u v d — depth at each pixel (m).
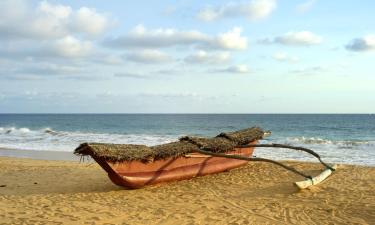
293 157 18.61
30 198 8.80
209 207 7.91
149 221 6.86
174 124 67.69
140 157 9.41
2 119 108.00
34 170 13.66
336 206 7.84
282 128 51.62
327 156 19.25
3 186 10.57
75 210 7.64
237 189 9.77
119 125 65.44
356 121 73.81
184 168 10.93
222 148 11.83
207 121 81.62
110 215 7.26
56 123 76.75
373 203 8.01
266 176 11.59
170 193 9.34
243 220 6.93
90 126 62.97
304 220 6.93
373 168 13.14
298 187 9.17
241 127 56.66
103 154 8.63
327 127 52.91
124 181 9.32
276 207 7.87
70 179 11.70
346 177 11.23
